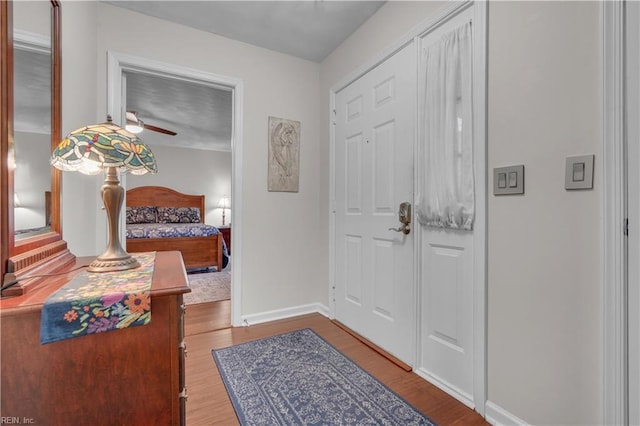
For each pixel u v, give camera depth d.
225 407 1.47
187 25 2.29
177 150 6.30
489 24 1.37
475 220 1.44
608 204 1.00
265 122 2.61
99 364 0.78
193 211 6.16
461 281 1.54
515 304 1.28
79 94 1.68
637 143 0.95
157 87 3.29
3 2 0.78
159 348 0.84
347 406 1.48
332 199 2.66
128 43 2.11
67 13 1.50
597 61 1.03
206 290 3.51
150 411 0.83
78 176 1.67
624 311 0.97
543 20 1.18
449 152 1.55
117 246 1.08
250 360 1.92
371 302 2.20
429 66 1.68
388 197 2.04
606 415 1.01
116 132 0.96
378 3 2.04
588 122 1.05
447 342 1.62
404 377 1.74
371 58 2.17
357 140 2.36
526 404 1.24
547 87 1.16
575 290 1.09
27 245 0.92
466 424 1.37
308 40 2.49
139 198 5.89
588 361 1.06
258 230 2.59
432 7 1.69
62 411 0.75
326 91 2.75
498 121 1.34
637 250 0.95
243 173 2.52
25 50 1.01
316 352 2.03
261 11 2.12
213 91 3.41
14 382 0.71
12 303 0.71
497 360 1.36
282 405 1.49
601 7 1.01
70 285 0.86
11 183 0.78
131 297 0.79
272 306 2.65
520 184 1.25
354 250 2.39
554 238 1.15
